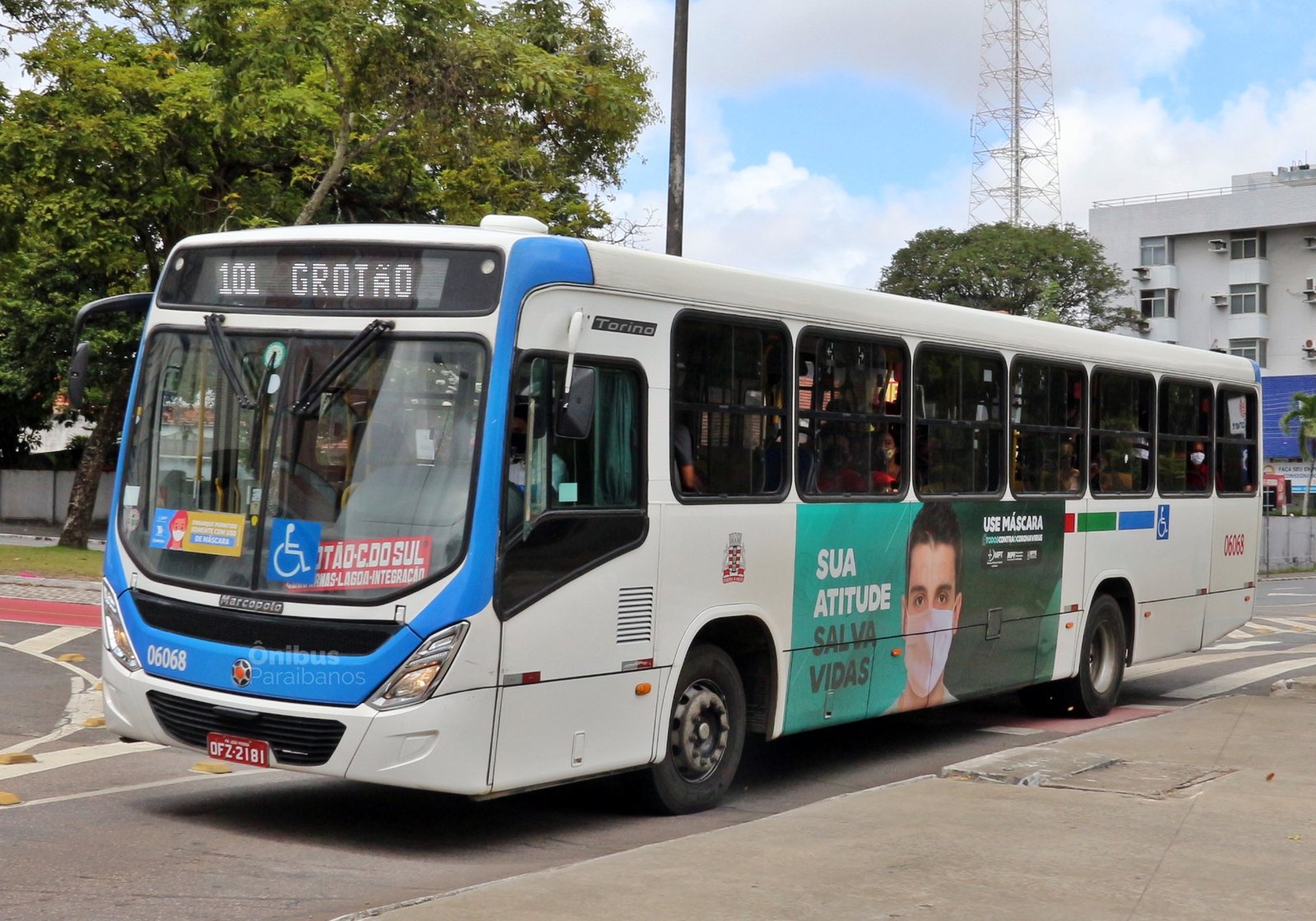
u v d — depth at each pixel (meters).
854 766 10.50
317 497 7.25
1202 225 74.06
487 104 19.02
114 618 7.82
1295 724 11.26
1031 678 11.81
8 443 50.56
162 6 26.03
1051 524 11.94
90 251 25.09
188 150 25.83
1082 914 5.85
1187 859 6.80
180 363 7.82
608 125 21.55
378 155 25.42
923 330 10.35
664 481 8.08
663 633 8.07
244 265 7.74
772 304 8.91
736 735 8.77
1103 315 64.38
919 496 10.29
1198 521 14.39
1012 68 76.44
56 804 8.05
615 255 7.82
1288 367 72.75
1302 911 5.93
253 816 8.00
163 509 7.71
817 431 9.31
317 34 17.77
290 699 7.09
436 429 7.16
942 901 6.00
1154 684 16.11
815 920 5.70
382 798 8.64
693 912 5.78
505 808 8.52
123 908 6.06
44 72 24.33
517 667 7.17
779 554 8.93
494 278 7.23
